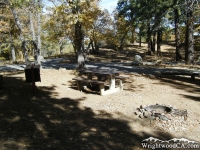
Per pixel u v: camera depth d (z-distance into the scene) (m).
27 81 7.98
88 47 25.94
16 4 11.98
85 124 5.48
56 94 8.36
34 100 7.44
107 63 23.31
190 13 18.56
